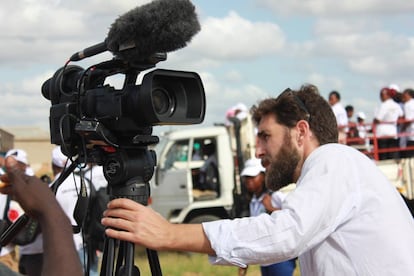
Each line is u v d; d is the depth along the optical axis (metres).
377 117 13.30
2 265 1.60
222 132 12.31
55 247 1.56
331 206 2.44
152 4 2.26
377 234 2.46
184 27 2.27
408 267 2.45
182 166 12.45
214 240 2.39
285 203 2.47
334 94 13.44
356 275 2.47
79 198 2.43
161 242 2.35
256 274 9.29
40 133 35.25
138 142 2.38
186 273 10.40
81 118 2.43
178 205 12.26
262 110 2.80
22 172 1.67
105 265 2.39
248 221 2.43
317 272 2.55
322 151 2.59
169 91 2.36
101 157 2.46
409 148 13.24
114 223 2.36
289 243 2.38
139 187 2.43
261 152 2.84
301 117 2.73
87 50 2.48
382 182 2.56
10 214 5.26
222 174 12.12
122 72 2.44
